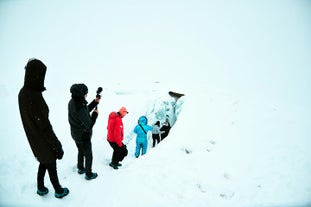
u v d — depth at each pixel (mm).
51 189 4105
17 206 3617
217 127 6086
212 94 8734
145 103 9203
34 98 3184
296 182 4000
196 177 4262
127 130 8023
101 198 3906
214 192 3932
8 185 4066
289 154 4797
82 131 4328
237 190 3947
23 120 3309
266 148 5074
